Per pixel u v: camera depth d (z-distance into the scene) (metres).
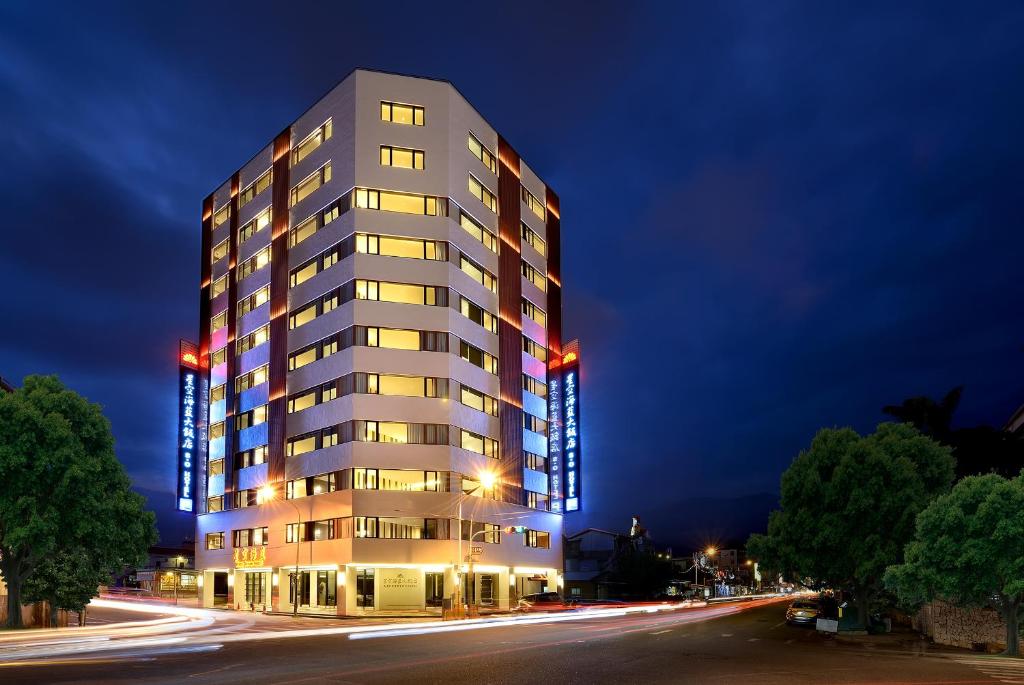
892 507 38.75
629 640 33.53
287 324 74.62
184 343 85.38
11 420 40.69
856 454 40.59
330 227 71.12
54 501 41.03
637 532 120.69
